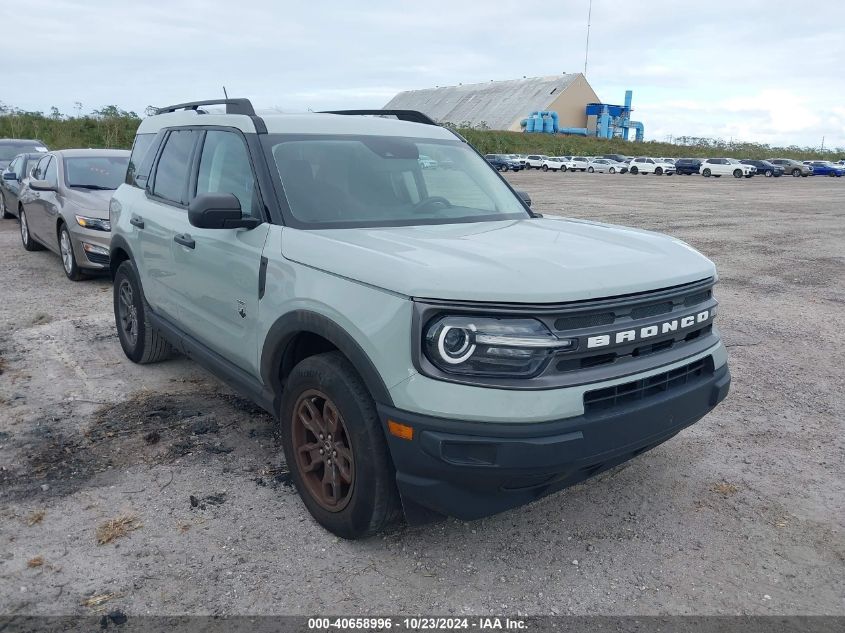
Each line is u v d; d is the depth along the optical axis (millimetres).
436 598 2949
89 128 42938
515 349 2719
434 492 2838
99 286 8758
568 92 121000
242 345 3854
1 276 9258
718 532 3498
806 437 4660
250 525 3467
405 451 2842
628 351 2973
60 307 7680
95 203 8633
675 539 3428
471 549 3307
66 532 3377
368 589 2998
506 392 2715
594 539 3414
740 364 6164
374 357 2889
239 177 4039
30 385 5320
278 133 4062
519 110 124250
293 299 3309
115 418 4727
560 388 2758
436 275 2799
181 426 4617
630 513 3660
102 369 5711
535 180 44750
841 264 11445
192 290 4352
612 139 106000
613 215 19172
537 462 2721
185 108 5371
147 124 5855
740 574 3162
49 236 9680
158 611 2838
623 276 2992
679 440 4586
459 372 2762
